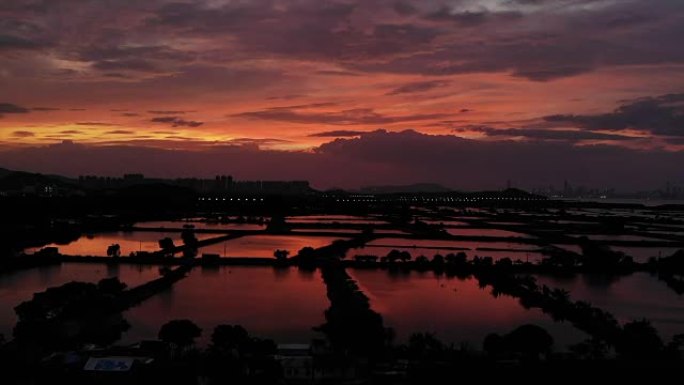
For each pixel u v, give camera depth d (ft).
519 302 315.58
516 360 202.69
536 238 649.20
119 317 261.03
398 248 541.34
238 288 344.90
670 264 428.15
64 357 193.26
